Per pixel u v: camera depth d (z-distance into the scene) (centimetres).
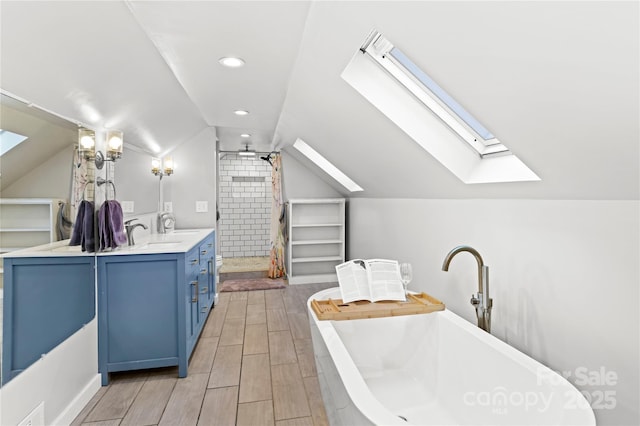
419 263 296
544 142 131
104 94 202
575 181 138
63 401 192
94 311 228
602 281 136
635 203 123
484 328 183
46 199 175
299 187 545
